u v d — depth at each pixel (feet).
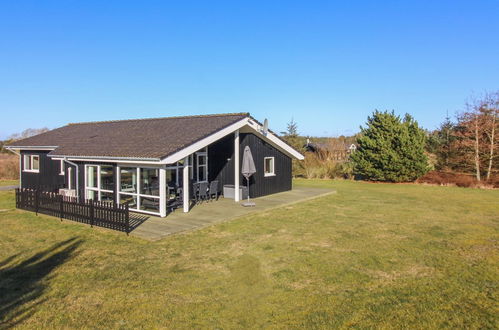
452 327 16.17
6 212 44.37
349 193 65.87
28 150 65.92
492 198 59.41
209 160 57.77
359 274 22.93
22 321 16.83
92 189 47.11
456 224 38.24
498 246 29.48
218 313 17.62
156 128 54.90
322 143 114.11
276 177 62.95
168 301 18.99
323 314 17.43
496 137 81.97
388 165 83.71
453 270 23.65
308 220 40.04
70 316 17.33
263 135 56.65
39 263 25.14
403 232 34.40
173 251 27.86
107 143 50.65
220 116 55.16
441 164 91.76
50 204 41.47
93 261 25.49
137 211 42.14
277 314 17.48
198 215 40.93
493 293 19.84
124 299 19.22
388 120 86.28
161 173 39.47
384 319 16.89
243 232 34.17
